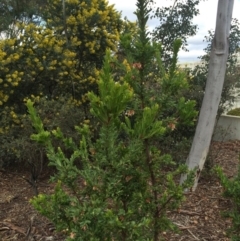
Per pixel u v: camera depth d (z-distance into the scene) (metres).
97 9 6.88
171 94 2.32
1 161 6.06
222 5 4.86
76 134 5.48
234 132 8.95
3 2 8.23
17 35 6.76
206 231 4.13
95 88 6.79
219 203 4.89
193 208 4.72
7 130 5.86
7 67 6.00
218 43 4.98
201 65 8.31
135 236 2.01
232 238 2.71
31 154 5.23
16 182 5.74
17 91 6.29
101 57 6.98
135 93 2.25
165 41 8.09
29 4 8.33
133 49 2.22
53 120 5.42
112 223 1.80
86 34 6.78
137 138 2.03
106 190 1.94
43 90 6.55
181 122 2.37
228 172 6.23
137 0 2.19
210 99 5.05
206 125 5.10
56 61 6.22
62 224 1.97
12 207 4.79
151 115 1.95
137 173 2.12
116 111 1.86
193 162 5.16
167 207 2.26
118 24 7.21
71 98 6.41
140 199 2.16
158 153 2.26
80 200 2.08
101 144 1.99
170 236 3.98
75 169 2.02
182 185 2.31
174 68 2.34
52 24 6.82
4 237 4.03
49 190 5.32
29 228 4.18
